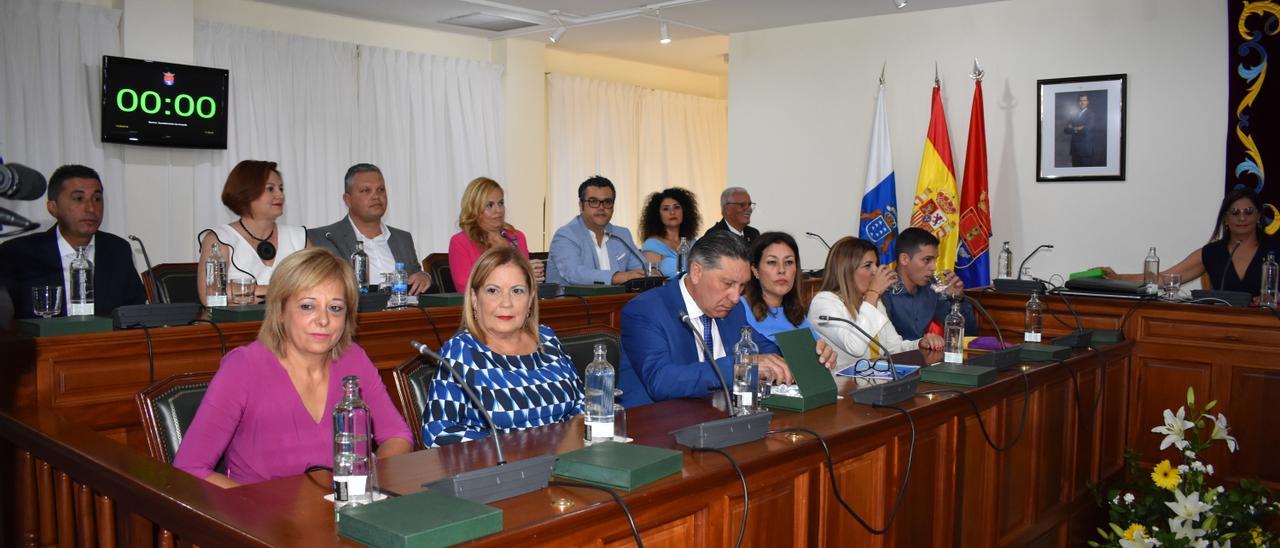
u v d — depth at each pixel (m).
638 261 5.21
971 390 2.73
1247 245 4.58
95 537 1.93
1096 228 5.83
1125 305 4.18
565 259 4.94
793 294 3.28
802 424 2.24
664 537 1.75
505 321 2.29
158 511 1.62
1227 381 3.93
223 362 2.08
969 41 6.21
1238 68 5.30
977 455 2.85
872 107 6.61
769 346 3.07
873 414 2.37
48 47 5.33
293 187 6.46
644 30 7.35
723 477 1.82
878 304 3.79
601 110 8.69
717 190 10.01
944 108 6.31
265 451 2.07
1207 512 3.03
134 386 2.85
